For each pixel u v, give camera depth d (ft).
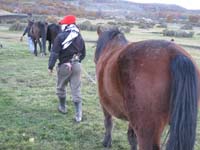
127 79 8.30
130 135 11.00
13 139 13.34
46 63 32.24
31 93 20.54
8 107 17.44
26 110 16.98
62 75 15.58
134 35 71.00
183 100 7.58
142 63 8.16
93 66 31.17
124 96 8.49
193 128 7.61
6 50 40.96
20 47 44.57
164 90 7.87
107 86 9.20
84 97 19.97
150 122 7.95
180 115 7.55
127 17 212.23
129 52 8.56
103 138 13.66
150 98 7.91
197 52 45.47
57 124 15.07
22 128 14.47
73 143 13.15
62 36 14.66
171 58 8.03
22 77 25.25
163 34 75.51
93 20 142.10
